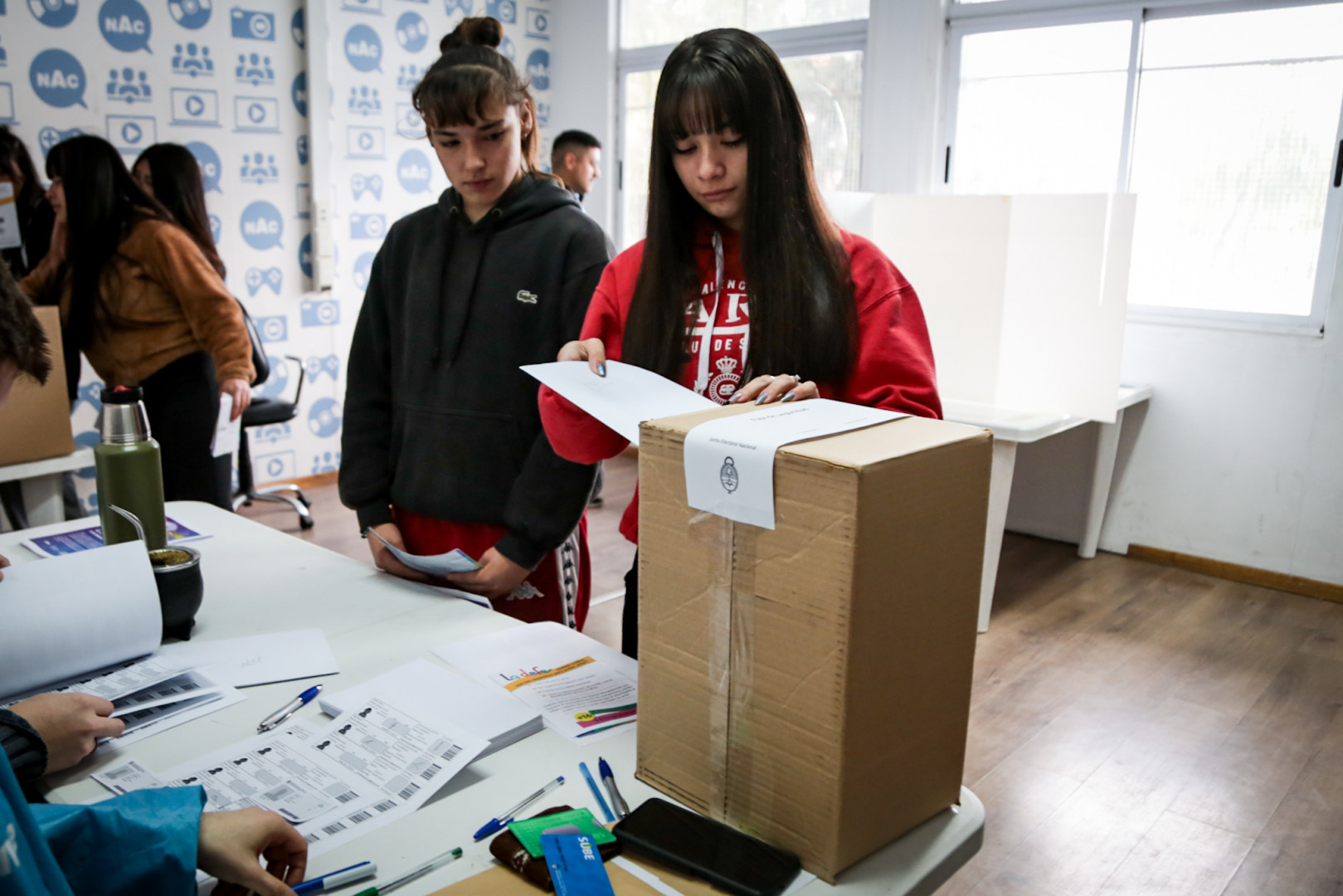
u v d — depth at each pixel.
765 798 0.78
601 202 5.39
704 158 1.12
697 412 0.86
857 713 0.72
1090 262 3.06
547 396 1.28
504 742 0.97
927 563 0.75
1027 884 1.88
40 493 2.40
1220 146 3.49
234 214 4.21
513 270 1.58
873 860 0.78
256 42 4.16
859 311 1.16
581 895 0.72
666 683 0.85
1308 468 3.43
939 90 4.05
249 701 1.06
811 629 0.72
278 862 0.75
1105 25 3.63
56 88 3.64
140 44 3.83
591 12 5.19
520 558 1.53
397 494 1.70
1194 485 3.69
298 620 1.30
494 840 0.78
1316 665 2.88
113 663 1.13
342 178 4.58
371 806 0.86
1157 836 2.03
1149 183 3.66
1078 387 3.15
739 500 0.75
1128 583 3.57
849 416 0.84
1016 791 2.19
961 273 3.32
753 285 1.15
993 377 3.32
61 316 2.75
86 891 0.67
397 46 4.68
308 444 4.67
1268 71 3.35
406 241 1.69
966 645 0.82
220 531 1.70
